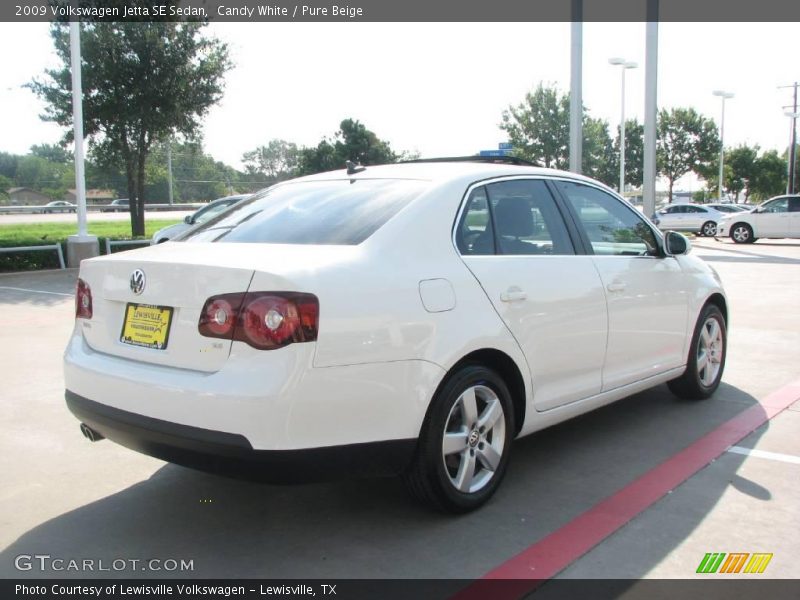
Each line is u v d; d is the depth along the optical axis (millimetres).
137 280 3350
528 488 3967
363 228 3494
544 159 47188
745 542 3330
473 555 3230
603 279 4383
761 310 10023
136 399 3191
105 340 3525
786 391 5922
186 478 4152
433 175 3928
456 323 3439
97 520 3619
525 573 3068
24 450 4586
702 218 31094
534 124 46750
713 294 5594
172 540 3408
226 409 2918
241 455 2920
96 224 39281
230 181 113812
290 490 3977
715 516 3596
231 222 4031
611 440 4766
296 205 3963
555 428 5047
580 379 4281
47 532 3490
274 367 2924
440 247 3566
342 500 3838
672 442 4707
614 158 56344
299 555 3256
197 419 2990
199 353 3092
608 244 4648
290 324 2941
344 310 3062
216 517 3648
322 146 44875
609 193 4891
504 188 4090
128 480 4125
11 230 32281
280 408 2906
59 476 4172
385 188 3871
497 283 3699
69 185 106562
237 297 3008
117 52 19500
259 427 2896
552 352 4000
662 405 5582
